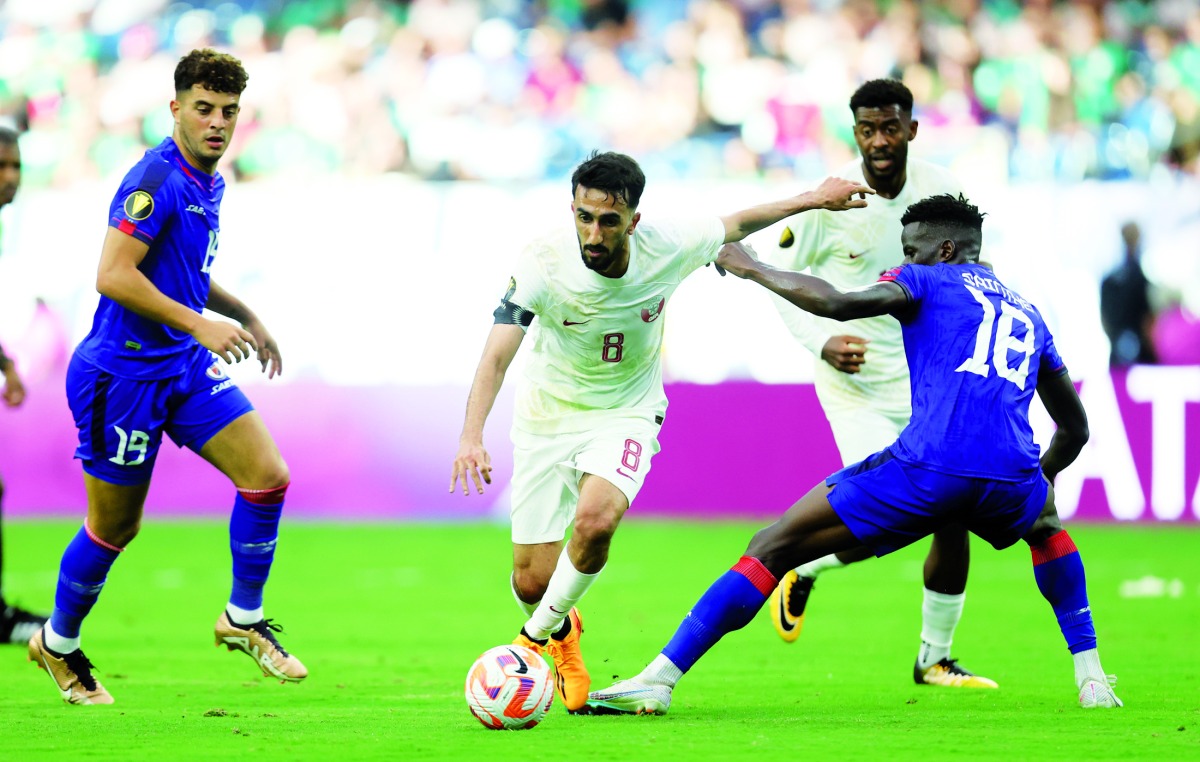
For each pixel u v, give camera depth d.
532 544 19.84
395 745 15.63
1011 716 18.08
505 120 73.25
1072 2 73.62
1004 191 57.81
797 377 60.38
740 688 21.80
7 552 49.47
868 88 23.09
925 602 22.08
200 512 64.12
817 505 18.09
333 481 62.38
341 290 61.81
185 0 79.00
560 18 77.25
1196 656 25.33
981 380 17.97
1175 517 57.78
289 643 28.67
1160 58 71.62
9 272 61.66
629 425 19.34
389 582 41.62
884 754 14.82
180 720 18.16
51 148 74.56
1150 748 15.20
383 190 61.78
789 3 75.56
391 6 77.69
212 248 20.77
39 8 78.62
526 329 18.77
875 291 18.27
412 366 62.09
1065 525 58.19
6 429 62.47
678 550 50.22
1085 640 18.98
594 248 17.61
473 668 17.19
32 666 25.08
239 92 20.14
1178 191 57.69
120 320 20.09
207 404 20.97
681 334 61.06
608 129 72.88
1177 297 57.97
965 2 73.81
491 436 62.47
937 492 17.62
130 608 35.59
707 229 19.00
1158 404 57.84
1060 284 57.81
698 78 73.94
